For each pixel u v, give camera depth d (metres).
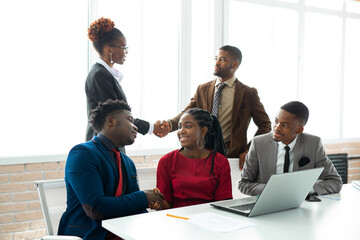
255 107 3.27
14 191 3.21
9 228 3.20
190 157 2.24
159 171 2.22
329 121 5.11
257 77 4.52
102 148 1.93
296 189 1.78
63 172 3.42
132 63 3.80
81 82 3.61
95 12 3.58
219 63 3.19
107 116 1.96
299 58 4.75
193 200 2.17
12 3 3.31
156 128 3.07
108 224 1.59
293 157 2.46
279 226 1.59
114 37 2.71
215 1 4.12
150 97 3.91
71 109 3.57
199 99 3.34
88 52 3.63
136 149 3.78
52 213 1.90
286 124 2.36
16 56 3.34
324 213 1.81
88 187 1.78
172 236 1.44
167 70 3.99
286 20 4.68
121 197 1.86
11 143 3.33
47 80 3.46
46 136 3.47
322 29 5.02
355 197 2.18
